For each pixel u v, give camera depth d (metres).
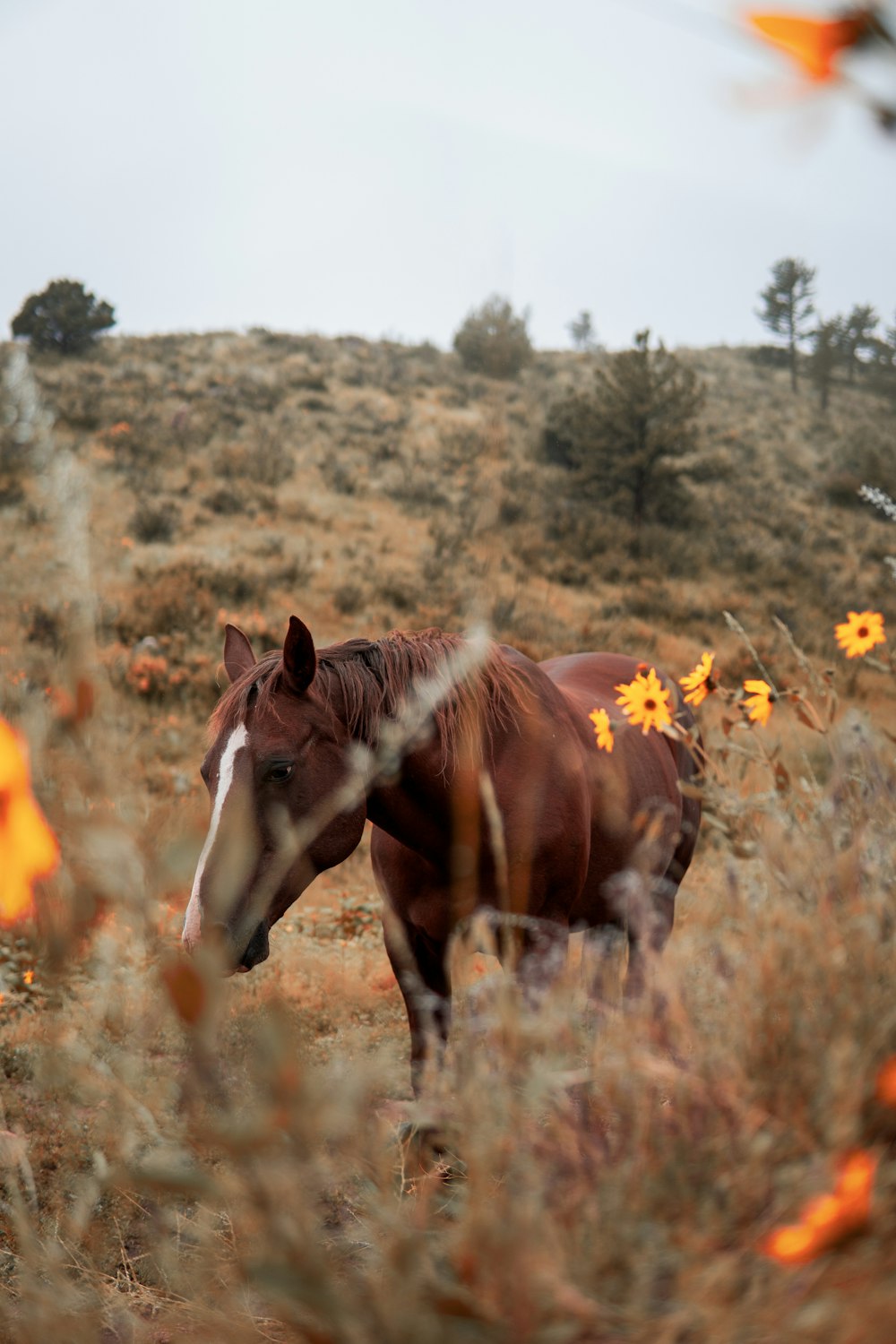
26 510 6.36
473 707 2.47
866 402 30.17
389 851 2.87
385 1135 0.99
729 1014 1.14
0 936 3.45
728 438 30.31
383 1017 3.69
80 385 26.53
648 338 22.34
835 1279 0.80
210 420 25.53
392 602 15.67
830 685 1.58
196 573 14.75
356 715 2.43
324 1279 0.76
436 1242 0.94
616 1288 0.87
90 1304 1.17
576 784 2.85
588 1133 1.05
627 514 22.09
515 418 12.10
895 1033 1.04
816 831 1.39
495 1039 1.09
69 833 0.64
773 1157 0.97
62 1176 1.62
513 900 2.61
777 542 22.88
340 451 25.06
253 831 2.21
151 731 8.30
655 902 2.30
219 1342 0.96
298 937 4.95
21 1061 2.90
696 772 4.10
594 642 14.81
